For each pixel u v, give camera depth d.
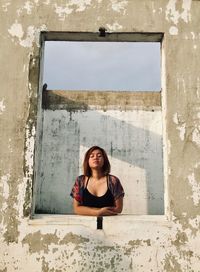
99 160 4.52
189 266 3.89
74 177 7.57
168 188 4.11
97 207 4.34
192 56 4.49
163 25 4.57
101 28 4.54
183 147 4.21
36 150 4.29
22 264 3.88
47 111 7.82
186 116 4.30
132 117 7.77
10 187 4.09
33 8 4.60
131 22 4.56
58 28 4.53
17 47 4.48
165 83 4.41
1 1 4.63
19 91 4.36
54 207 7.44
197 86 4.40
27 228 3.97
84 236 3.96
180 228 3.99
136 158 7.59
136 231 3.98
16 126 4.25
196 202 4.06
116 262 3.90
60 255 3.91
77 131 7.75
